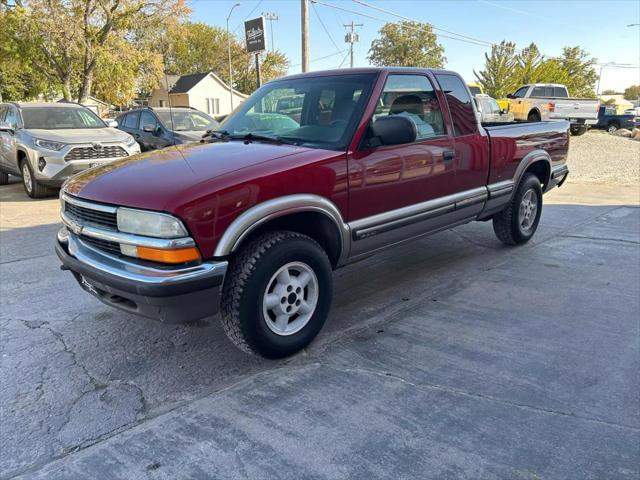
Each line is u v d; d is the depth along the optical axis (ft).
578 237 21.21
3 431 8.77
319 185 11.07
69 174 28.71
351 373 10.56
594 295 14.67
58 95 114.93
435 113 14.61
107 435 8.66
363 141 12.16
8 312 13.67
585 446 8.24
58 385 10.21
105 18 101.14
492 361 10.98
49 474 7.76
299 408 9.35
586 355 11.19
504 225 18.95
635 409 9.21
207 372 10.72
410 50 216.54
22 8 91.09
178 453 8.18
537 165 19.76
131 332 12.55
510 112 74.64
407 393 9.78
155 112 37.14
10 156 32.65
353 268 17.48
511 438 8.44
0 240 20.98
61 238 11.70
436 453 8.09
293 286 10.98
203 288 9.46
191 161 11.10
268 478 7.61
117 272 9.61
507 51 149.38
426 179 13.93
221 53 239.71
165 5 105.81
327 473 7.68
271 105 14.37
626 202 29.30
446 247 19.93
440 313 13.58
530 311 13.61
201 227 9.36
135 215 9.51
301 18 67.97
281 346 10.83
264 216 10.08
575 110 76.95
